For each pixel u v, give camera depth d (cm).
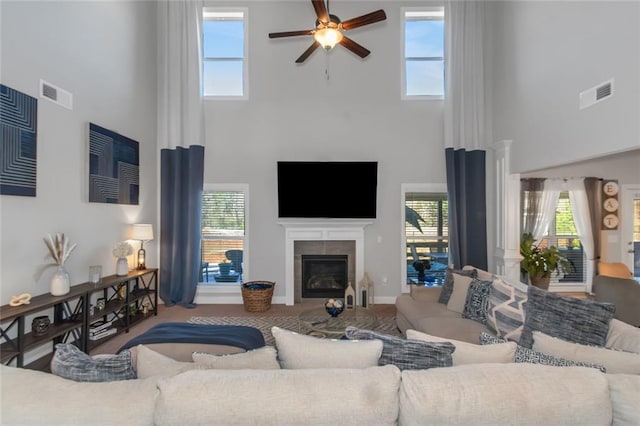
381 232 530
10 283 281
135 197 461
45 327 296
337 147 529
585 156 333
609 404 118
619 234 550
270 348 146
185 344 228
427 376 122
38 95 307
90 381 131
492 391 117
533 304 235
